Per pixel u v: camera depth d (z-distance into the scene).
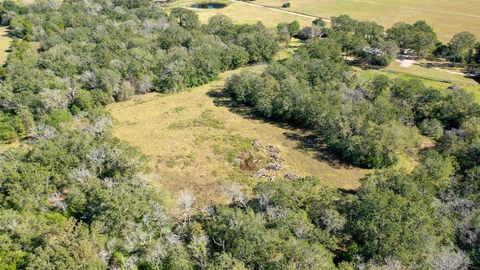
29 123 91.50
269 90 104.94
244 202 67.31
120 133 95.62
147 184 70.69
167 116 103.88
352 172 83.31
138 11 175.75
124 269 53.25
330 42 137.00
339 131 89.25
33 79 102.62
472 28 175.25
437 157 76.50
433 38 142.12
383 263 53.75
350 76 113.50
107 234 58.50
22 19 158.25
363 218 58.59
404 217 58.09
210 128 98.69
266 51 136.38
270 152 89.44
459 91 105.19
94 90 105.12
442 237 57.38
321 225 60.59
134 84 114.06
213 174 81.50
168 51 130.38
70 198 64.62
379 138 83.94
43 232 55.34
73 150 74.50
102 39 136.12
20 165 68.31
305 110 97.62
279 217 59.22
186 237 60.47
